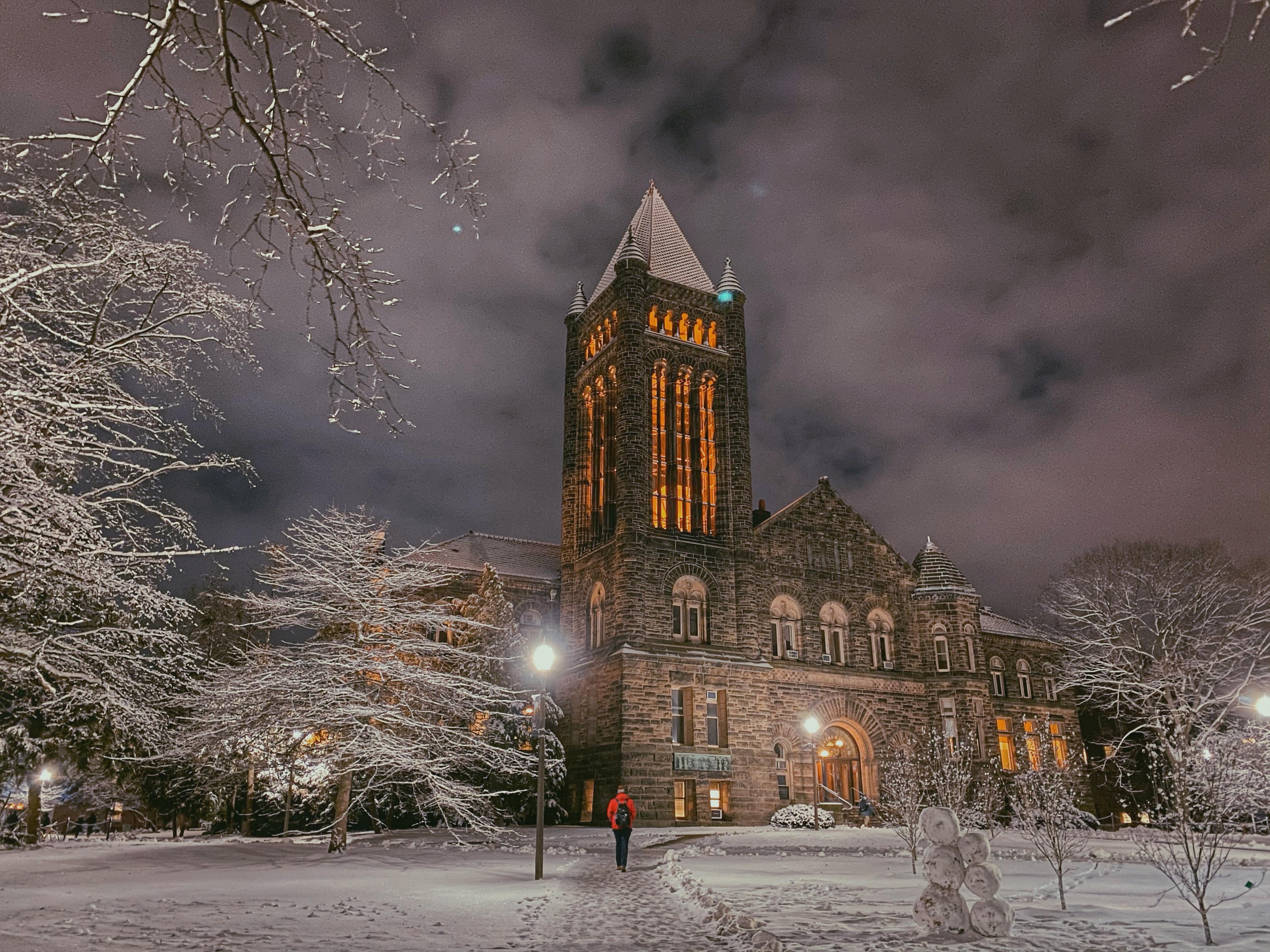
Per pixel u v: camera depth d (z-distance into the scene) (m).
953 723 54.16
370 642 29.42
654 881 19.34
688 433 54.91
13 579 12.11
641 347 53.62
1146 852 13.95
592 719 49.25
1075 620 45.12
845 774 52.56
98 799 55.25
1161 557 43.84
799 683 51.72
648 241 58.94
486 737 39.38
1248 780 18.69
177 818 54.94
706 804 46.31
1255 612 41.72
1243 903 14.90
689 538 51.41
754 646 50.66
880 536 57.75
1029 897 16.06
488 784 41.88
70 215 10.78
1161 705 42.41
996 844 31.70
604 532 54.09
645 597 48.69
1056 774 24.08
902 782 29.86
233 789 42.25
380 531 30.77
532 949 10.72
